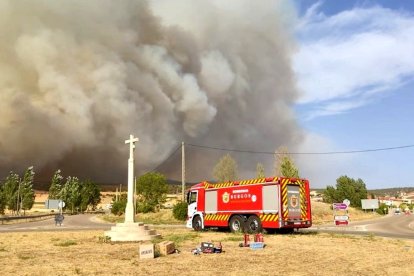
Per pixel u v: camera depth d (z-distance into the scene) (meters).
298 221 21.70
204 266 10.05
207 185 25.98
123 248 14.66
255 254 12.57
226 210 24.05
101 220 50.56
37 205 122.38
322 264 10.39
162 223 41.31
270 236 20.20
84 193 98.81
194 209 26.59
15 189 78.62
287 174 50.72
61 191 94.88
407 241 18.17
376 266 10.07
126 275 8.77
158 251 12.55
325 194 95.25
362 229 29.56
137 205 63.66
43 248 14.97
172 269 9.58
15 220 46.25
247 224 22.62
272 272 9.12
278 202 21.27
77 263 10.67
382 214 82.75
